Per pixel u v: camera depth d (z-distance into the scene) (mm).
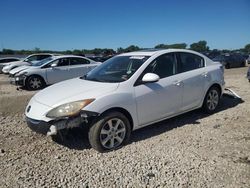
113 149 4859
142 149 4859
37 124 4688
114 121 4855
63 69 13609
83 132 4738
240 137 5312
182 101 5984
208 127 5910
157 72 5590
